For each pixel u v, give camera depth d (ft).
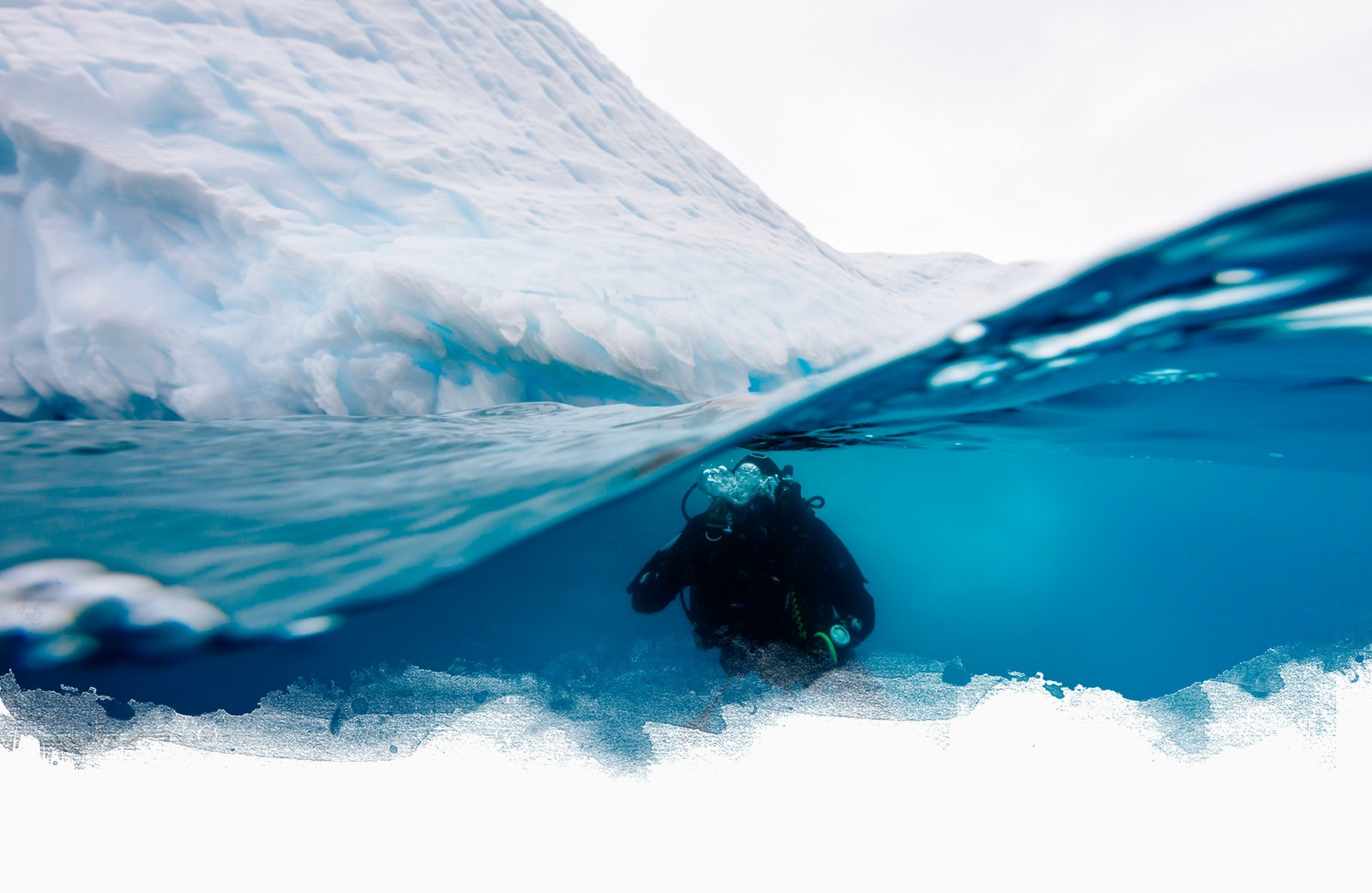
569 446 8.13
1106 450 13.56
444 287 12.12
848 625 8.06
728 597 8.13
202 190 13.14
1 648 4.25
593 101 23.61
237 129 14.74
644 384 13.00
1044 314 5.22
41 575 4.99
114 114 13.69
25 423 10.21
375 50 18.80
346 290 12.30
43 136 12.78
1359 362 6.14
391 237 14.16
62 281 12.59
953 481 20.76
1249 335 5.53
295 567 5.21
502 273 13.12
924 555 25.22
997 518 24.29
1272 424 9.72
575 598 15.57
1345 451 12.38
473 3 22.74
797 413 7.72
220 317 12.92
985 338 5.65
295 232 13.39
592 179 19.65
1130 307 5.11
